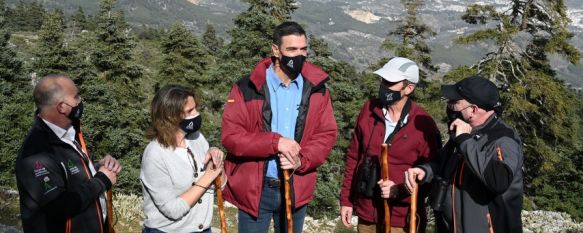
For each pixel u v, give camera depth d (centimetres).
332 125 434
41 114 346
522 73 2311
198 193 392
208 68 3145
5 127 2505
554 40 2248
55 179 337
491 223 364
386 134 452
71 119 354
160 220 393
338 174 2717
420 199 452
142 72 2783
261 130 423
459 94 374
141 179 394
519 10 2339
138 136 2522
